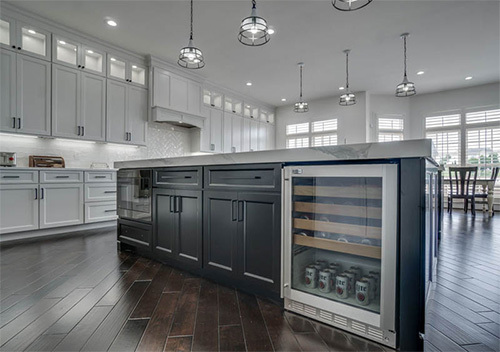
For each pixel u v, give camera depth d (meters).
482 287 1.82
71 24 3.64
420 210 1.11
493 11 3.33
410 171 1.13
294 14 3.38
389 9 3.29
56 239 3.17
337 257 1.47
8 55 3.22
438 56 4.62
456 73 5.40
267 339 1.23
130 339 1.22
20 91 3.31
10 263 2.30
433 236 1.82
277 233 1.54
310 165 1.40
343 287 1.36
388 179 1.17
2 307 1.52
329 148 1.32
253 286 1.72
